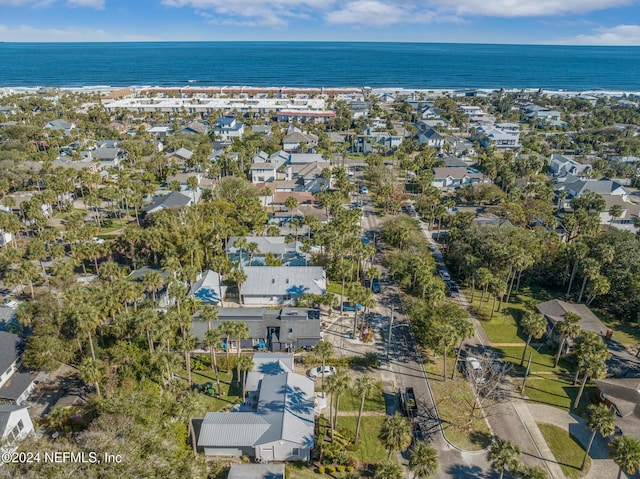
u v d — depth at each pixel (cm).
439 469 6016
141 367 7119
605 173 19300
